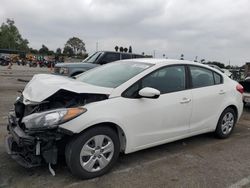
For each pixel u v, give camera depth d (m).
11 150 4.05
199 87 5.42
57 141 3.85
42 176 4.02
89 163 3.95
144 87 4.52
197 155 5.08
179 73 5.13
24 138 3.69
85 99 4.10
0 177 3.94
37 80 4.61
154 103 4.58
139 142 4.47
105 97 4.18
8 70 28.89
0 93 11.12
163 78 4.85
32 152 3.76
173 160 4.80
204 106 5.44
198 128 5.42
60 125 3.65
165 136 4.82
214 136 6.13
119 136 4.33
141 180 4.05
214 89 5.68
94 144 3.98
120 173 4.23
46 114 3.69
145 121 4.46
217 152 5.28
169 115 4.80
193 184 3.99
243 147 5.61
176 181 4.06
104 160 4.09
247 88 9.37
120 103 4.19
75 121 3.72
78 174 3.90
